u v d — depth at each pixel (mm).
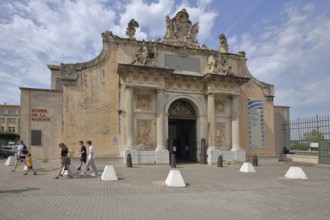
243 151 29094
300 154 32594
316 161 29594
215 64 29203
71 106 24516
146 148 26203
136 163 24703
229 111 30250
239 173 20406
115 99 25828
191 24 30062
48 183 14141
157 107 26578
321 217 8523
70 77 24734
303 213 8992
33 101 25047
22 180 14992
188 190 13000
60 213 8406
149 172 19781
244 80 29594
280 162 31844
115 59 26359
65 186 13312
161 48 27922
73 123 24391
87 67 25297
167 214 8562
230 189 13500
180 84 28250
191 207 9586
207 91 28859
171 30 29078
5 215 8133
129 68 24922
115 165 24000
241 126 31078
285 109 36344
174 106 28797
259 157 30953
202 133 28719
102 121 25234
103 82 25672
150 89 26609
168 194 11906
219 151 27969
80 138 24422
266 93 32812
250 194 12227
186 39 29438
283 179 17344
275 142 33906
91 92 25219
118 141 25453
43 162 24359
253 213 8883
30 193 11492
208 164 27406
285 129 35594
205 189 13391
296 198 11453
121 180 15609
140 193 11984
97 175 17266
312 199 11289
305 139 31875
